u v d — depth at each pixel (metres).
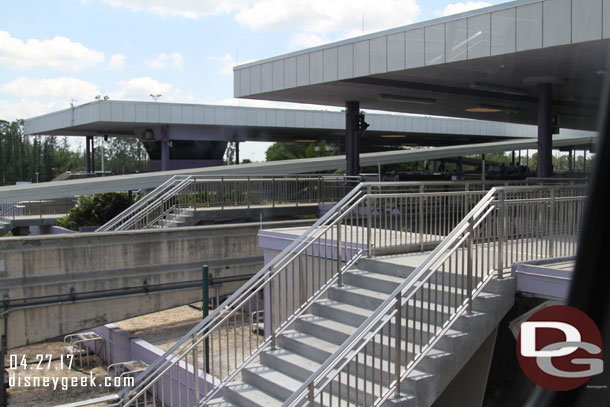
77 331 12.12
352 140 17.61
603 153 6.73
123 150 99.94
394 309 5.75
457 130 42.22
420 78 13.66
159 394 9.40
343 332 6.39
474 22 10.59
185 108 33.22
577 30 9.10
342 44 13.12
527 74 12.86
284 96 16.44
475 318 5.83
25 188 16.61
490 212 6.30
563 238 6.94
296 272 8.77
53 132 40.31
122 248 12.64
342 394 5.71
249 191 16.86
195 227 13.70
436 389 5.43
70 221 22.36
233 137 40.06
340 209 7.58
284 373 6.44
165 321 14.91
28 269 11.48
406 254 7.98
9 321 11.28
